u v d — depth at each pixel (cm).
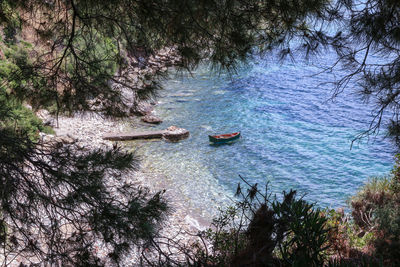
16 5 555
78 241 481
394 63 555
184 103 3222
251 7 374
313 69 4459
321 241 558
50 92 561
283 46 412
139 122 2714
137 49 506
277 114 3066
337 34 429
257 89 3706
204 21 357
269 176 2070
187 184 1928
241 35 386
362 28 449
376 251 537
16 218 473
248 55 412
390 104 599
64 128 2281
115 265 482
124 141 2430
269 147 2438
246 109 3150
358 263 634
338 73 4200
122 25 501
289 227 545
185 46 401
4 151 477
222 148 2395
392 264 503
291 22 389
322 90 3681
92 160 500
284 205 561
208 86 3706
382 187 1296
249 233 547
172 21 356
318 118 2994
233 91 3600
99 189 487
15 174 474
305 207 584
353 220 1245
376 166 2202
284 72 4356
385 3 447
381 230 871
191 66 425
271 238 538
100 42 561
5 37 2008
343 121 2925
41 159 509
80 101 558
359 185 1984
